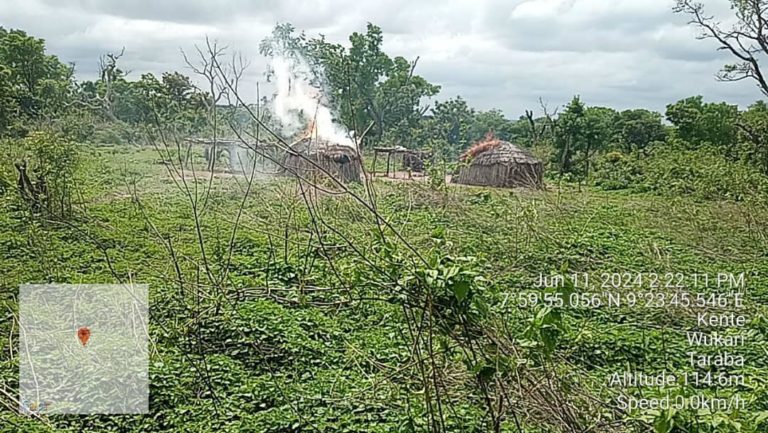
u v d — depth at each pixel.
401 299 4.94
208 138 22.86
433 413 5.41
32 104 36.56
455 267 4.66
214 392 6.53
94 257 10.88
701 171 24.86
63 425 5.92
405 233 12.19
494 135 39.84
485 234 13.88
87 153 24.75
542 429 5.33
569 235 14.32
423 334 5.46
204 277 9.62
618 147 37.69
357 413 6.16
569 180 29.58
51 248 11.10
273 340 7.72
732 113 36.78
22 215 12.98
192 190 17.52
